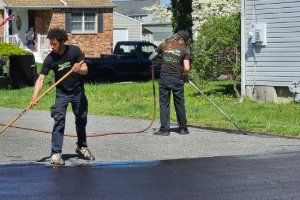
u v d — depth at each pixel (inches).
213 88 1112.8
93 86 1254.3
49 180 428.1
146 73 1450.5
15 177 436.8
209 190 399.9
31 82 1259.8
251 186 409.7
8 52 1251.2
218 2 1701.5
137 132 657.6
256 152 540.1
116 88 1203.2
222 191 397.1
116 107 895.7
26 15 2123.5
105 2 2213.3
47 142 593.3
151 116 789.9
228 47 1007.6
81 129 498.0
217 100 997.2
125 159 509.0
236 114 797.2
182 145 578.6
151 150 551.8
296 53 920.9
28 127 697.6
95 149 555.2
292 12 920.9
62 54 477.1
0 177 436.5
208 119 748.6
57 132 480.4
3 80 1216.8
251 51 983.6
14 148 557.9
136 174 450.0
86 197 382.3
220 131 666.8
